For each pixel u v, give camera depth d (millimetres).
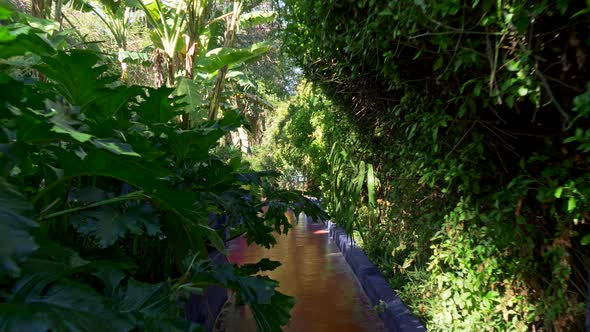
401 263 5121
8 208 1067
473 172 2311
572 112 1694
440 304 3225
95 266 1603
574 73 1622
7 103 1260
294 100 13047
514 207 2160
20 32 1383
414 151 2992
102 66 1732
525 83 1631
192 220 1937
